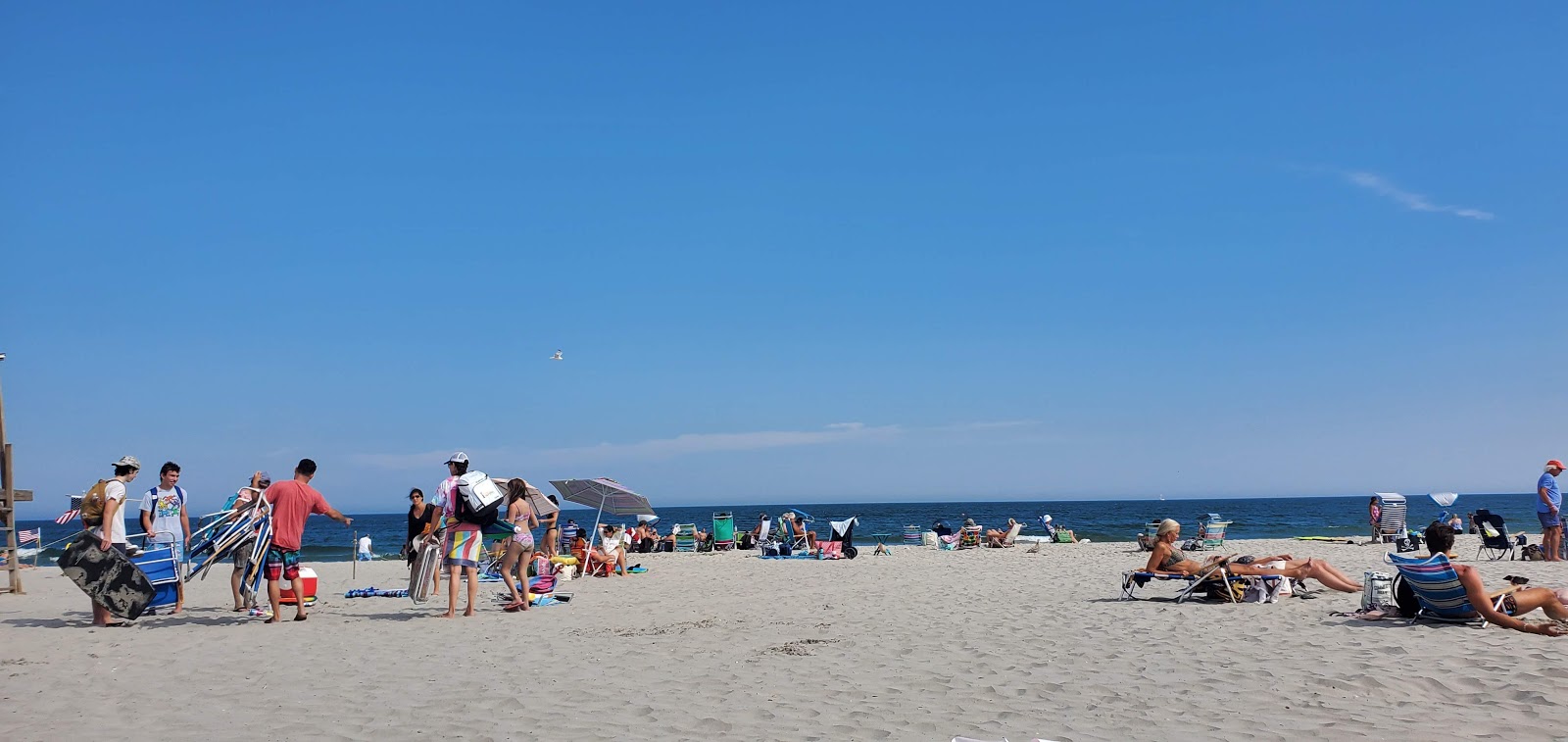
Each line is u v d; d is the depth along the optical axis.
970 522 27.84
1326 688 6.16
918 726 5.46
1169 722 5.45
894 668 7.14
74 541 9.85
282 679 6.96
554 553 16.23
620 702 6.14
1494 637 7.64
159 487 11.17
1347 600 10.20
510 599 12.52
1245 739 5.09
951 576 16.02
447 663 7.59
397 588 15.22
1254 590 10.38
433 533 10.75
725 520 27.28
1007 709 5.83
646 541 27.19
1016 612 10.36
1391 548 22.42
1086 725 5.42
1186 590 10.77
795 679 6.76
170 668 7.41
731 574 17.27
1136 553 21.72
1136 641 8.08
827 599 12.41
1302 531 44.66
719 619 10.20
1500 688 5.97
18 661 7.80
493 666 7.45
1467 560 17.59
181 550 11.22
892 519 85.69
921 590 13.48
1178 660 7.20
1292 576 10.62
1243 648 7.60
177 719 5.78
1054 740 5.12
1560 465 15.90
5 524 14.18
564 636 8.99
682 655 7.82
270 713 5.95
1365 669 6.61
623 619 10.30
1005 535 27.47
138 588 10.01
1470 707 5.62
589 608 11.63
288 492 10.23
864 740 5.20
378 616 10.79
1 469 14.17
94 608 10.10
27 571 19.91
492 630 9.45
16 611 11.62
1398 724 5.28
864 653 7.79
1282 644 7.71
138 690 6.62
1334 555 20.56
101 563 9.88
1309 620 8.91
